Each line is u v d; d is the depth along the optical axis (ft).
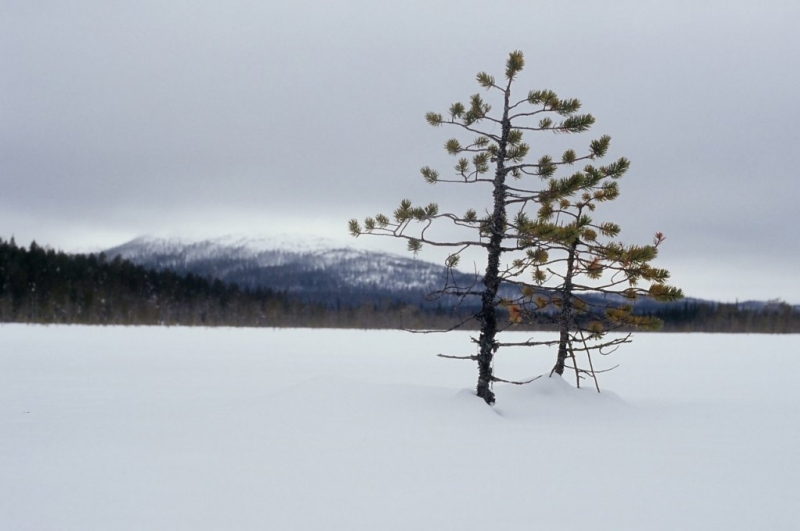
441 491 22.70
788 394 60.18
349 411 35.81
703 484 24.64
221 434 31.73
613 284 46.16
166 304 323.16
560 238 38.42
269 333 234.58
